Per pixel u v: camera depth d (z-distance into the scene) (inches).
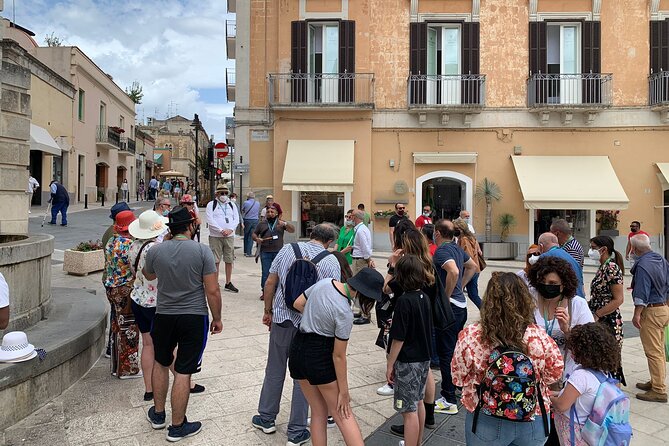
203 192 1647.4
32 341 199.3
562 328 148.0
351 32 684.7
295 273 166.7
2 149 270.7
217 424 175.9
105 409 183.9
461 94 687.1
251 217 600.7
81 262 419.8
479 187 688.4
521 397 110.1
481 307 120.0
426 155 687.7
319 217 699.4
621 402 116.5
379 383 220.2
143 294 190.5
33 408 179.9
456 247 211.3
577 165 672.4
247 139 703.1
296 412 162.9
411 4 686.5
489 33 688.4
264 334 283.7
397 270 157.1
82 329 219.6
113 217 223.6
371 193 694.5
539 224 697.0
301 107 671.8
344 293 137.4
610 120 679.7
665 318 209.3
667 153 677.9
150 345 193.0
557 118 683.4
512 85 687.1
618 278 205.8
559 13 682.2
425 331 150.7
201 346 167.0
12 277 209.3
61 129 1131.9
